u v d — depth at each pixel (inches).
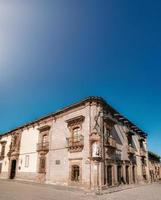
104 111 755.4
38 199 417.1
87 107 723.4
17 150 1037.2
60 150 773.9
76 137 731.4
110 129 773.3
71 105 786.2
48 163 807.7
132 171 896.9
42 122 934.4
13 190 559.8
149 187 767.7
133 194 537.0
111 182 684.7
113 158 734.5
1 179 981.2
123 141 869.8
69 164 713.6
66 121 775.7
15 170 1013.8
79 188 625.3
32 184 740.0
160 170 1499.8
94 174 618.5
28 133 1009.5
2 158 1160.2
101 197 470.3
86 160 655.1
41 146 866.8
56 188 621.6
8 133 1191.6
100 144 665.6
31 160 912.9
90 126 685.9
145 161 1108.5
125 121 923.4
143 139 1104.2
